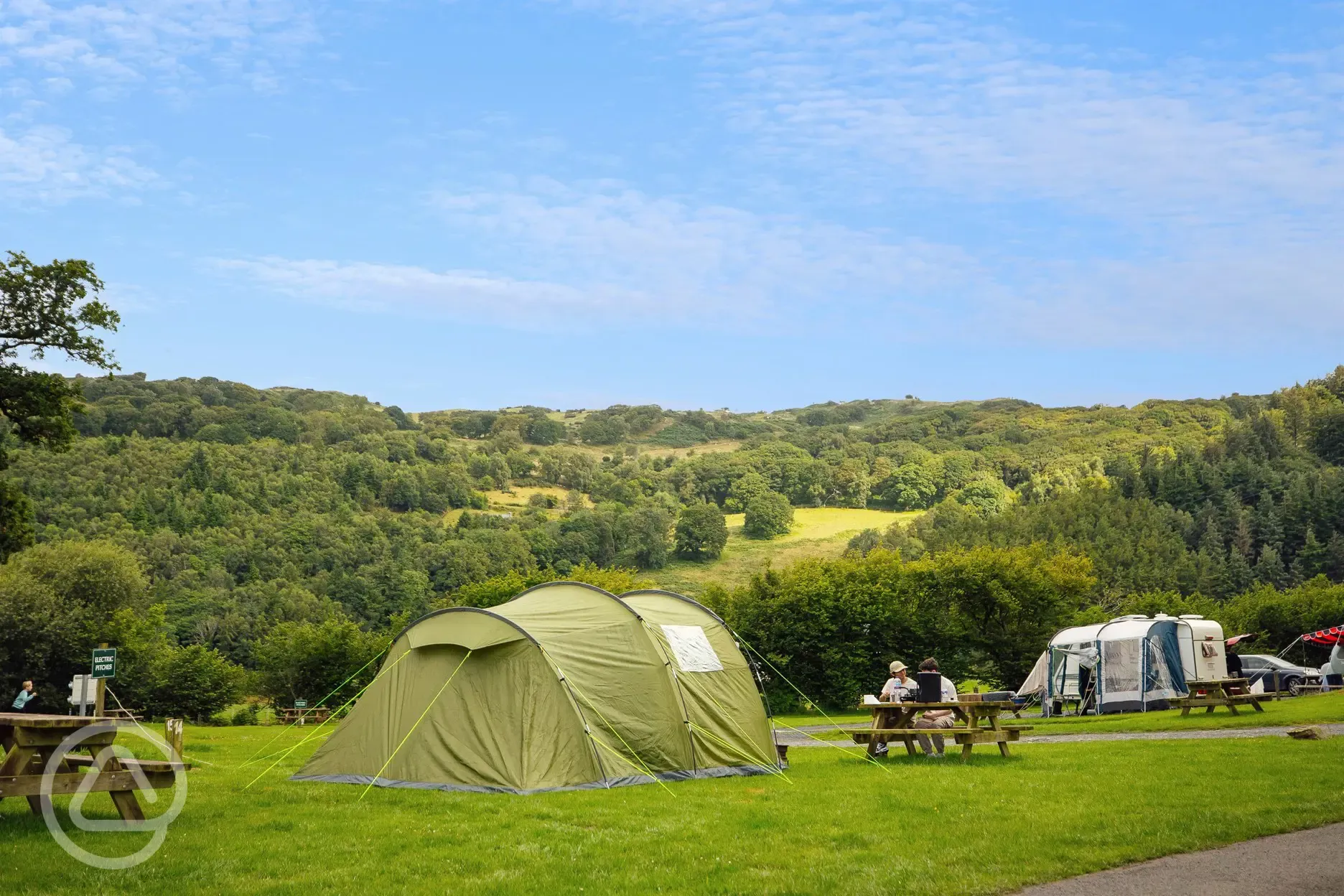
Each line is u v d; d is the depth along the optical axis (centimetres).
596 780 1467
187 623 10031
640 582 8444
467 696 1530
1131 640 3331
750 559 15888
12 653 6288
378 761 1539
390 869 916
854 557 6309
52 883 856
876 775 1568
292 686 6212
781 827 1109
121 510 13262
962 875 853
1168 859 901
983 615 5384
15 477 13062
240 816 1205
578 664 1563
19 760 1034
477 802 1308
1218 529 10788
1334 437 13925
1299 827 1013
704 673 1716
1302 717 2458
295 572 12362
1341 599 5659
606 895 815
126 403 18888
